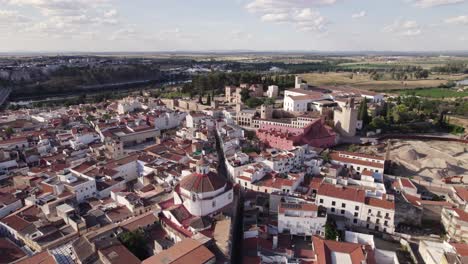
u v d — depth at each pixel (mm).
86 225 101625
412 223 118062
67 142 178500
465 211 112750
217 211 107312
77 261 87125
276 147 185000
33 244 94938
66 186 121250
